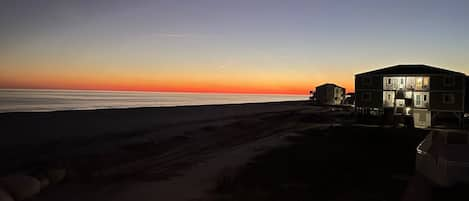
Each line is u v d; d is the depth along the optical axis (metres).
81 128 40.12
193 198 15.03
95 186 16.88
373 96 52.41
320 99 101.81
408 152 26.14
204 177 18.94
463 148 18.56
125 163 22.67
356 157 24.31
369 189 16.02
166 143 31.53
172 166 21.86
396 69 52.34
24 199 14.38
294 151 27.31
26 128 38.47
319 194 15.38
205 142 33.03
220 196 15.28
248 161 23.52
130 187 16.78
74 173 18.92
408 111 49.62
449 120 47.72
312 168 20.80
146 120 52.66
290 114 69.56
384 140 32.72
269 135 38.62
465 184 15.09
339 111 77.31
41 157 23.62
